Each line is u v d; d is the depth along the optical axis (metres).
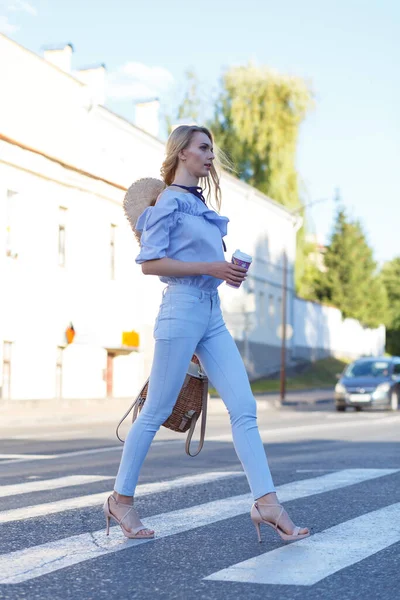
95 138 35.28
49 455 11.81
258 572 4.41
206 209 5.18
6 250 28.83
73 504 6.84
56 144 33.59
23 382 29.62
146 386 5.41
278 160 51.31
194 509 6.48
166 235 5.06
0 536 5.45
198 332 5.12
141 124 43.00
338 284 74.25
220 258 5.19
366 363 31.88
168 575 4.36
